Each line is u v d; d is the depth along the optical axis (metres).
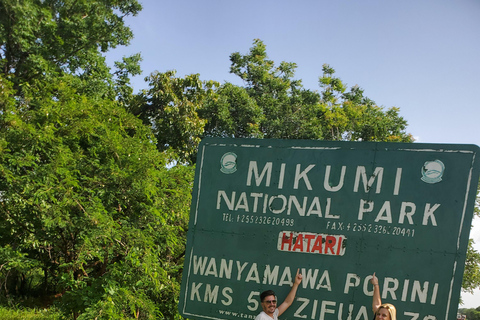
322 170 6.31
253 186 6.56
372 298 5.86
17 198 9.78
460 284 5.59
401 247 5.85
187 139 19.58
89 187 10.88
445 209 5.77
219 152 6.77
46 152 10.56
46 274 13.84
